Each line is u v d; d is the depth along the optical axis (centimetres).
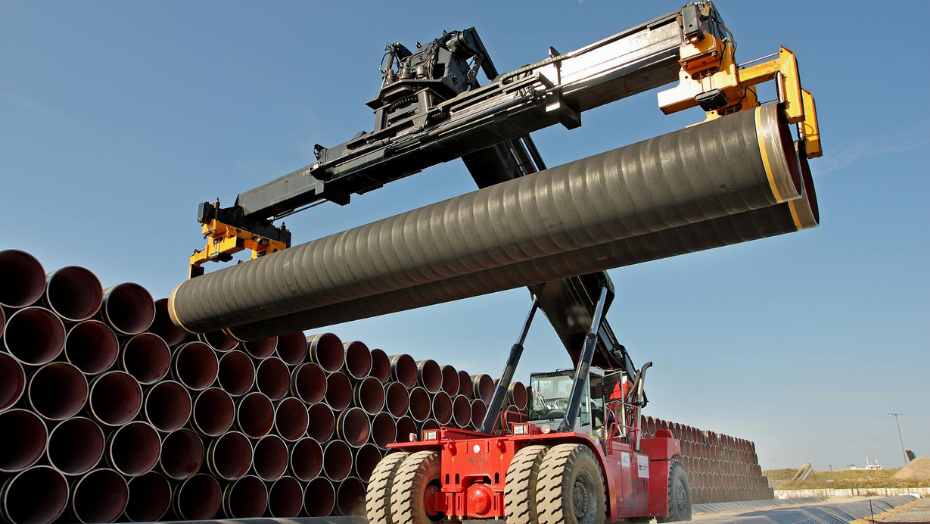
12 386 845
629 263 690
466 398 1630
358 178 819
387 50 812
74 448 916
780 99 527
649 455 1173
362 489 1323
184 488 1048
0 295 889
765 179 496
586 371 980
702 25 559
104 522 888
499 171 853
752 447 3241
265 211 928
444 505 880
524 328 1073
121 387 965
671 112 591
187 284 923
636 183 539
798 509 1462
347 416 1313
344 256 716
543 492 755
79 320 908
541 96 666
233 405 1088
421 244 659
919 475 5484
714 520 1073
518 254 624
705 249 649
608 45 638
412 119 754
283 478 1155
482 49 816
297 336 1237
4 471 792
